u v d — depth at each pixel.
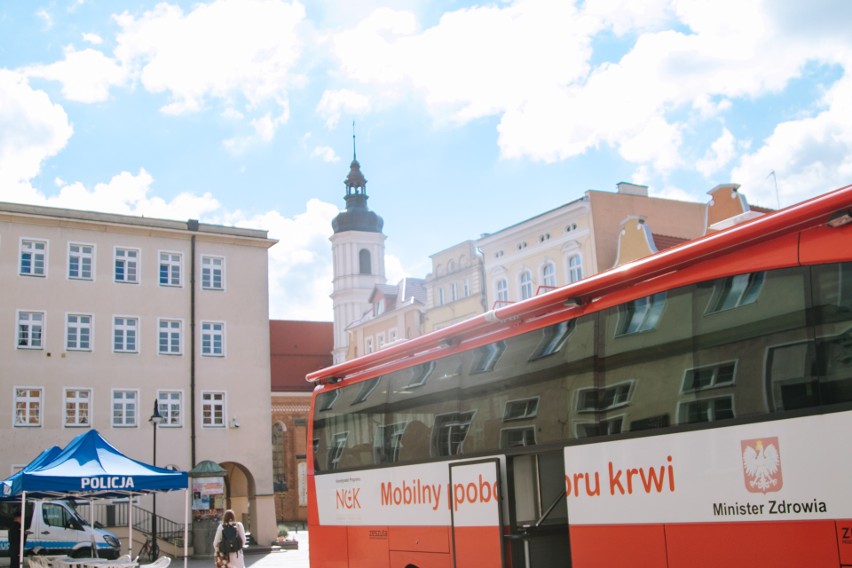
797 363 7.11
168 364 41.12
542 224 44.62
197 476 38.91
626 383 8.84
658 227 43.69
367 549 13.39
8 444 37.09
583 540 9.06
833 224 7.06
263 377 43.22
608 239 41.97
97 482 19.38
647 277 8.85
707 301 8.05
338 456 14.52
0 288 38.16
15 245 38.84
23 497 19.28
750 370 7.50
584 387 9.40
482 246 48.62
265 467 42.28
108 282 40.53
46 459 20.55
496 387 10.92
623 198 42.94
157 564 18.75
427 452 12.17
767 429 7.26
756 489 7.29
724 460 7.61
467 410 11.44
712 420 7.77
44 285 39.09
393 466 12.95
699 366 8.01
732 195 38.00
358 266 90.38
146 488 20.00
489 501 10.82
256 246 44.47
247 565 32.69
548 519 10.12
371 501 13.41
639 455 8.51
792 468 7.02
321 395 15.46
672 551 8.03
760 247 7.65
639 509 8.44
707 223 39.00
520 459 10.54
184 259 42.59
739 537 7.39
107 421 39.28
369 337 67.25
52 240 39.66
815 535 6.80
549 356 10.05
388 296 69.88
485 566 10.79
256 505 41.56
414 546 12.23
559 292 9.82
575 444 9.37
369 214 93.75
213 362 42.22
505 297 47.00
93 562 18.67
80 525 28.61
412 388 12.80
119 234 41.22
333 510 14.45
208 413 41.69
